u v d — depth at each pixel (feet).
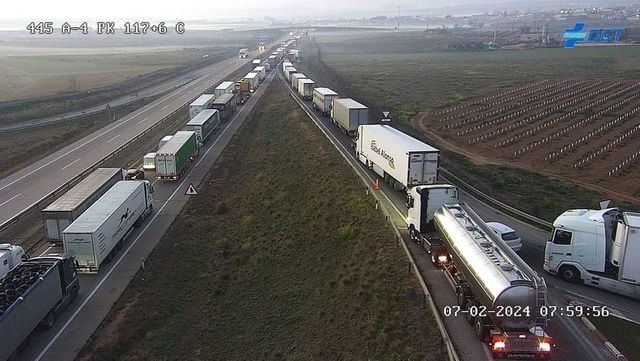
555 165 178.09
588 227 82.94
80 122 250.98
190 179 166.50
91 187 126.72
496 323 63.93
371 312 76.95
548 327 71.51
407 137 135.03
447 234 83.25
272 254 112.06
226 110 255.70
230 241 122.42
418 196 95.76
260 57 586.45
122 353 78.64
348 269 92.79
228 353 80.84
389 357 66.08
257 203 145.38
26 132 226.17
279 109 264.31
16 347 71.77
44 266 83.92
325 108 233.55
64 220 109.50
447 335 66.69
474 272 70.44
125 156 192.44
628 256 78.07
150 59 563.07
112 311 88.07
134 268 104.17
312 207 128.16
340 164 152.25
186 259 111.34
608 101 295.28
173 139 179.22
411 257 87.35
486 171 162.30
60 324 83.87
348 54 647.56
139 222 126.93
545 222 110.63
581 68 463.83
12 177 165.48
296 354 76.38
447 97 320.29
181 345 82.64
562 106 283.59
